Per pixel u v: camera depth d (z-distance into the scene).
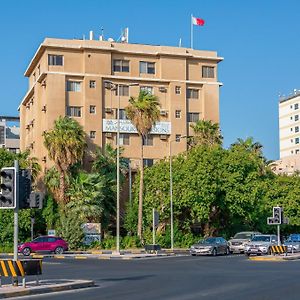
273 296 18.72
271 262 39.34
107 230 67.88
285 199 73.69
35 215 64.50
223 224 68.00
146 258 46.00
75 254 51.38
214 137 74.25
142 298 18.31
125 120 76.69
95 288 22.20
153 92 79.06
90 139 74.56
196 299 17.95
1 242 61.00
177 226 65.06
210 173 62.88
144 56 79.06
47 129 72.94
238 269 32.25
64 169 65.38
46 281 23.80
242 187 63.78
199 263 38.47
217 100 81.25
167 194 63.38
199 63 81.62
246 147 79.88
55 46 74.38
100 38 80.94
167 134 78.44
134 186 67.94
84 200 62.47
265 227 70.56
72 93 74.81
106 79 76.50
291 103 150.88
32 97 82.62
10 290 20.00
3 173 21.94
